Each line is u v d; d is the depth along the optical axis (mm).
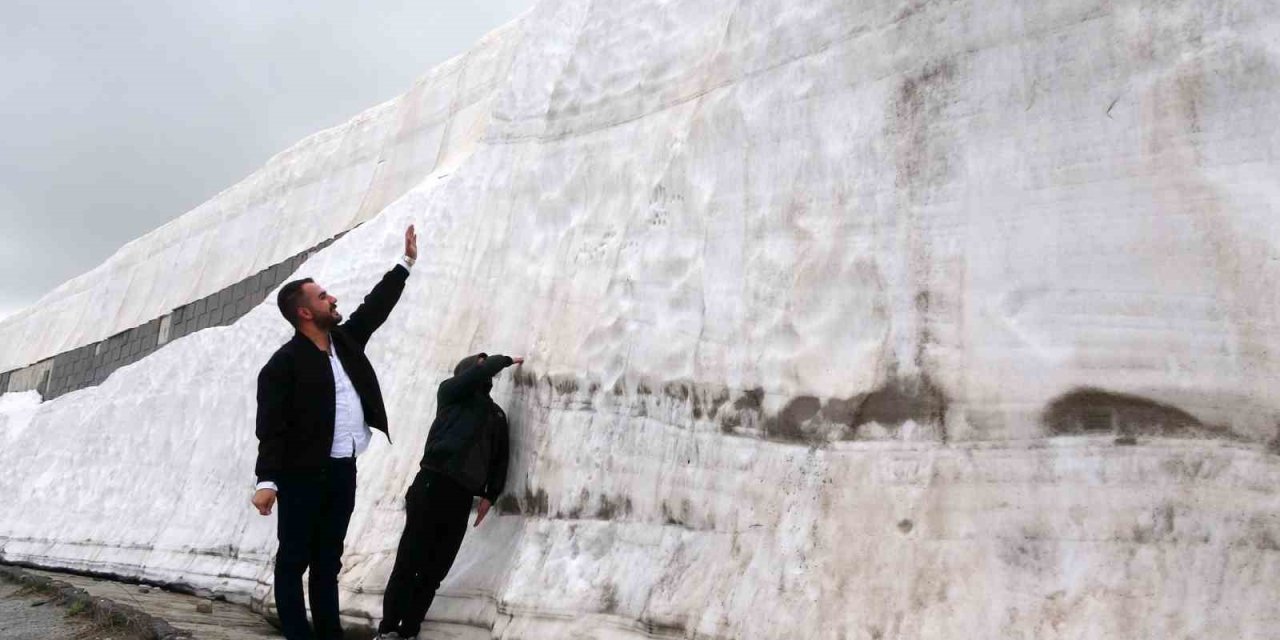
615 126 5457
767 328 4082
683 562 4012
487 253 6188
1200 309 2873
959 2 3711
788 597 3531
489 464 4855
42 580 7633
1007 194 3396
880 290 3707
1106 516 2908
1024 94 3426
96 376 18203
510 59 10430
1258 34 2918
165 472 10945
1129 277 3031
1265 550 2623
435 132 11375
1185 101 3027
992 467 3191
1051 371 3125
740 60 4656
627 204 5125
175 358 12281
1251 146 2875
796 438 3830
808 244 4031
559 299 5324
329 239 12570
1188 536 2750
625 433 4566
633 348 4672
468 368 4961
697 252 4547
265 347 10078
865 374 3660
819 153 4117
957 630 3045
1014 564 3035
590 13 6012
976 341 3352
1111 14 3248
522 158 6344
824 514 3594
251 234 14742
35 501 13461
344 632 5238
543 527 4730
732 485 3986
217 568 8406
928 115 3721
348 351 4457
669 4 5418
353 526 6047
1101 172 3170
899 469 3434
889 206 3773
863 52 4047
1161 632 2682
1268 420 2703
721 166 4578
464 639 4664
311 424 4180
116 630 5262
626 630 4012
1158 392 2900
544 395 5109
